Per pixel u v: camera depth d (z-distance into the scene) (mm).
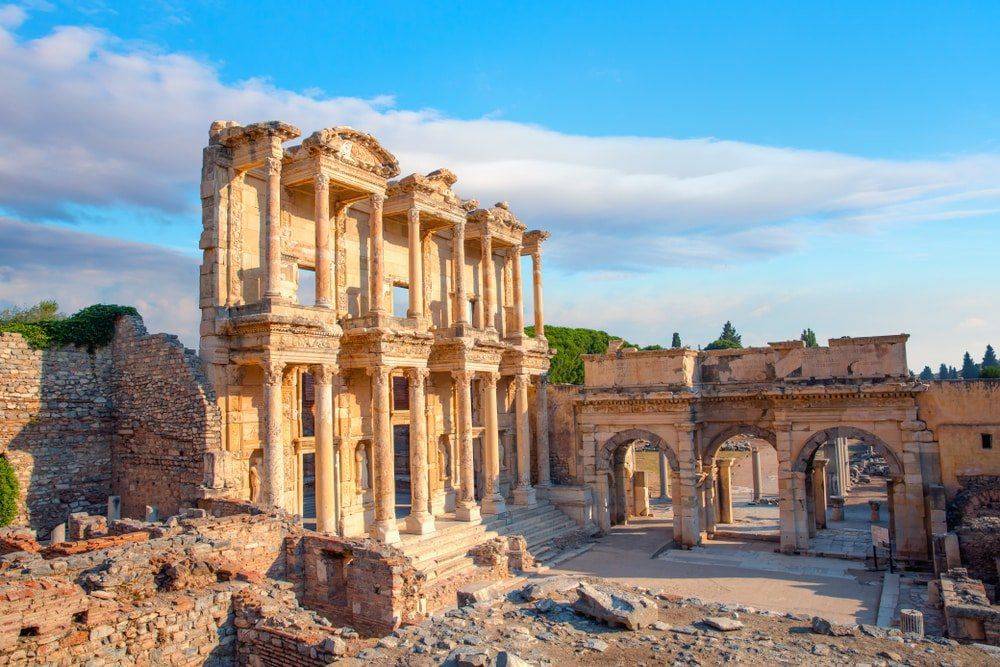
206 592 20672
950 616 25469
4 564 19812
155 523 26172
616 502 54781
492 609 17781
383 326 37688
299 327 32969
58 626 17266
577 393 54281
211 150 34125
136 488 35656
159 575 21188
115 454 37312
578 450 53906
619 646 15219
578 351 80250
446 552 37625
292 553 26359
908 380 41812
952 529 39844
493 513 45906
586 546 46625
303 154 35781
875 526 49125
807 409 44062
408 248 43594
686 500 46500
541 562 41406
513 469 54406
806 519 44219
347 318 38938
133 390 36312
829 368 44156
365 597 24766
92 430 36750
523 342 52344
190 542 23078
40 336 35750
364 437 40812
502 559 36656
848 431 43031
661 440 48156
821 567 40156
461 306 45375
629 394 48906
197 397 32281
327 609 25781
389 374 38469
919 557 40156
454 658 14070
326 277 35594
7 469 33312
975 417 40156
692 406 47312
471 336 45188
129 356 36812
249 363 32969
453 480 48562
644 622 16484
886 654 14742
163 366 34438
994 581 32688
